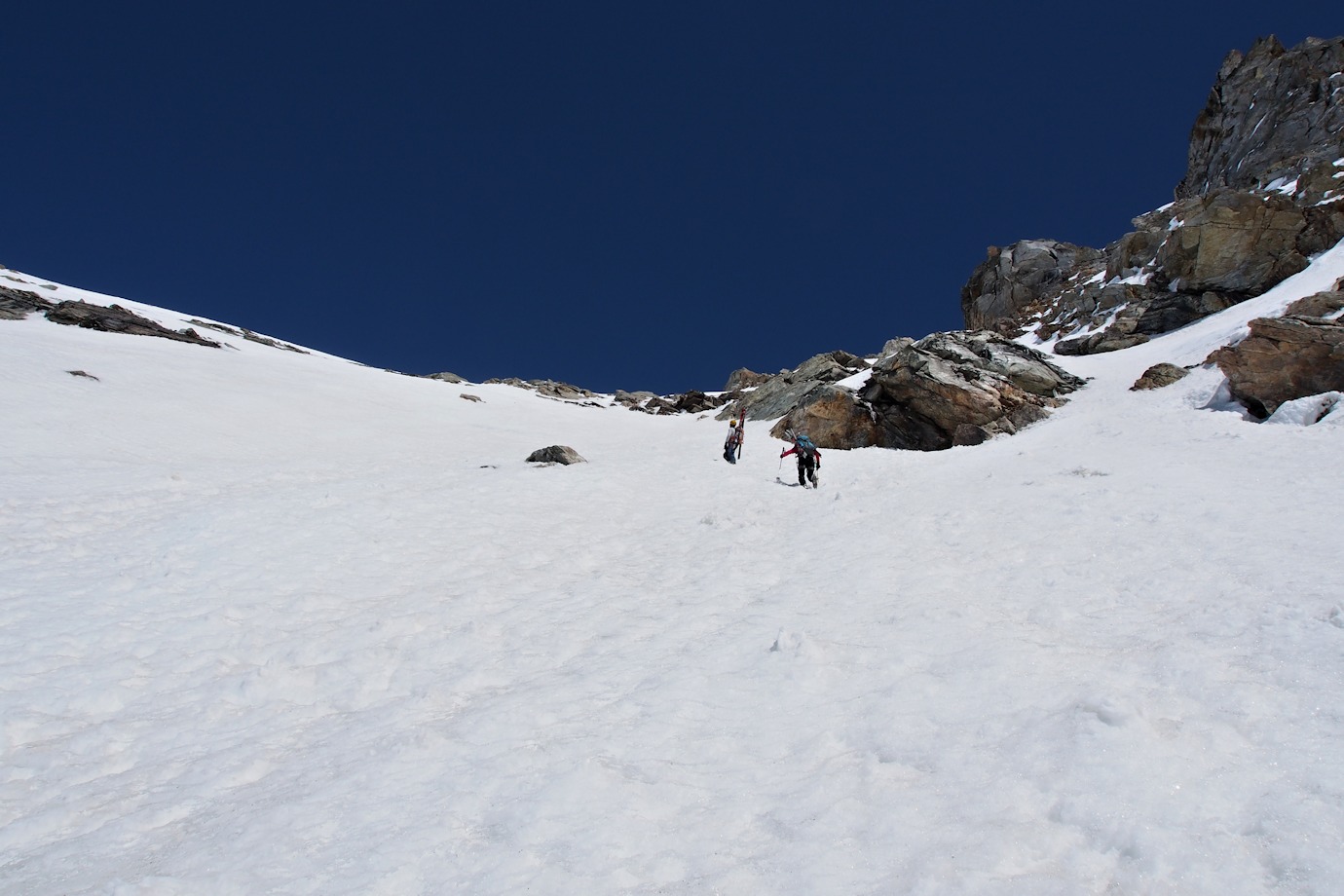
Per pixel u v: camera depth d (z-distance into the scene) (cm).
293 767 650
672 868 456
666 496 2077
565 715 697
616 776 566
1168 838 430
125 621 1070
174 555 1394
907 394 3186
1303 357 2094
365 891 454
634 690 750
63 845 549
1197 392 2511
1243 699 578
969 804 488
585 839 490
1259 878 394
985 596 947
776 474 2414
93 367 3838
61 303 5894
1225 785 472
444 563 1389
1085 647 744
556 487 2147
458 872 467
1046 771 511
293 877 475
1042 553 1106
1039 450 2203
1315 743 507
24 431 2611
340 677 869
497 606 1123
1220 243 3972
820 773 556
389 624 1030
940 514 1485
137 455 2647
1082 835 446
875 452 2859
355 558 1401
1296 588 797
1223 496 1274
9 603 1143
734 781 559
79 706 812
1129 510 1276
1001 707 621
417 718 734
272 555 1398
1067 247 6756
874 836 468
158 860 512
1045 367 3478
